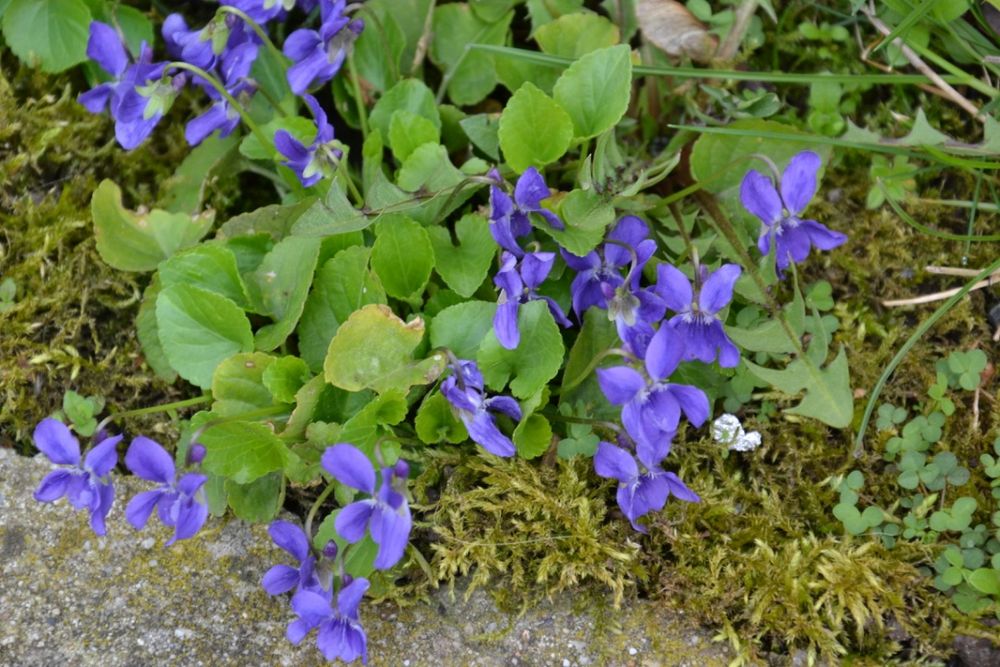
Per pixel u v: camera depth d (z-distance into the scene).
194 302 0.46
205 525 0.46
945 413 0.47
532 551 0.46
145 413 0.45
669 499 0.46
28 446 0.47
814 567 0.46
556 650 0.45
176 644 0.45
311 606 0.42
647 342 0.45
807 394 0.46
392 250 0.46
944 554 0.45
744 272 0.46
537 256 0.45
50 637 0.44
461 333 0.46
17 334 0.47
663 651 0.45
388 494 0.42
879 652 0.45
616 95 0.47
